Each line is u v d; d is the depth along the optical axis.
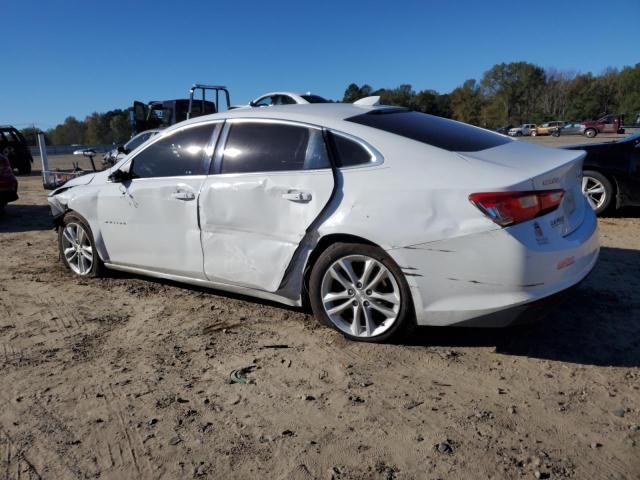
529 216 3.11
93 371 3.39
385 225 3.34
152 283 5.11
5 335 3.98
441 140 3.61
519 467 2.41
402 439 2.63
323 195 3.58
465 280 3.20
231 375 3.30
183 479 2.40
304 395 3.05
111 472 2.46
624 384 3.08
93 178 5.16
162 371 3.37
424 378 3.20
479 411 2.85
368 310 3.58
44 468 2.49
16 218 9.20
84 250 5.30
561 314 4.04
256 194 3.87
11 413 2.95
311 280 3.73
